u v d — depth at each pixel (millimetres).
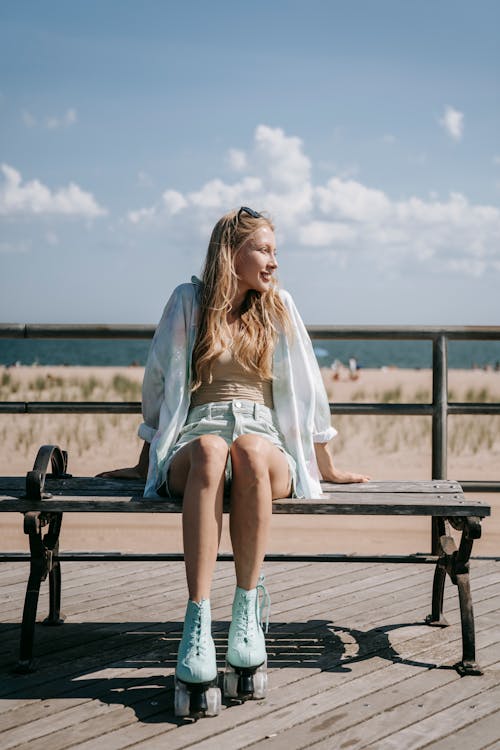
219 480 2844
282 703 2828
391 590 4137
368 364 73875
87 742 2547
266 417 3266
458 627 3586
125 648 3373
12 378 25891
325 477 3520
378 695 2889
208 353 3240
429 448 12391
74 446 11867
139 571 4508
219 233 3338
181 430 3264
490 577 4309
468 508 3018
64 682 3020
